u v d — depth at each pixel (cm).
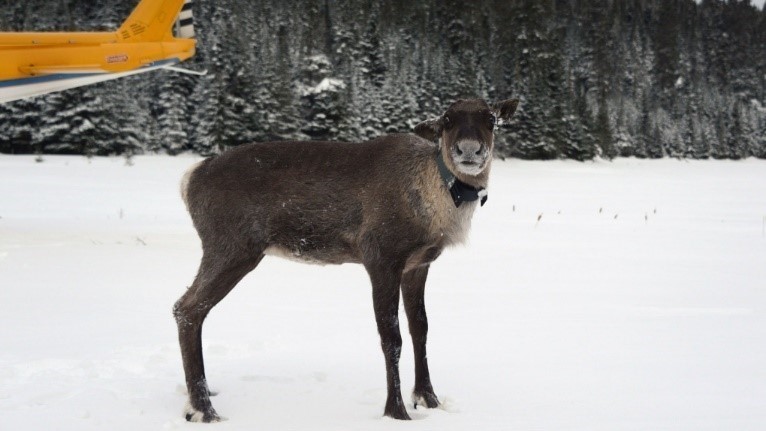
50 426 564
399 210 626
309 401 654
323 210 646
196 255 1662
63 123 6222
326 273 1420
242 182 650
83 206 3003
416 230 627
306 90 8344
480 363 778
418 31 11419
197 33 8356
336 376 734
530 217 2889
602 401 635
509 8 11362
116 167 5481
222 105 7150
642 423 564
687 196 4459
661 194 4644
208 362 786
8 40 2234
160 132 7019
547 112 9562
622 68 15638
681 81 15675
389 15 11656
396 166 639
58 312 1009
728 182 6456
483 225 2503
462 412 615
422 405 650
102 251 1673
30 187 3788
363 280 1339
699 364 762
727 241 2100
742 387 673
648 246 1961
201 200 654
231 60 7525
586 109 11144
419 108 9150
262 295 1177
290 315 1020
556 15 15100
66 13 7531
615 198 4178
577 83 14025
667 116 14275
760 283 1354
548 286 1308
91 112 6288
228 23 8312
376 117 8650
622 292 1245
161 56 2666
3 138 6144
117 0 7988
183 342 620
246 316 1008
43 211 2747
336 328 943
